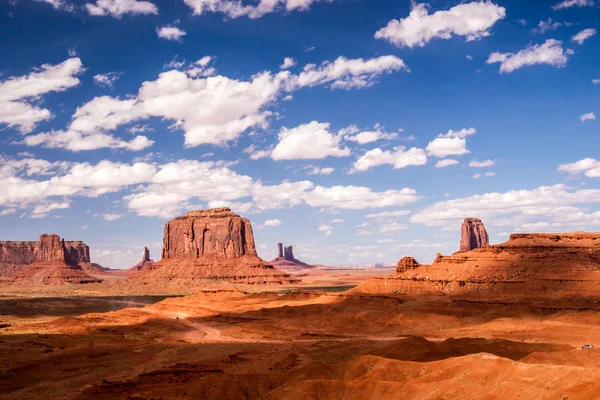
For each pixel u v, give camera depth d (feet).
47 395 520.42
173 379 546.67
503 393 383.24
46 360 653.30
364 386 444.14
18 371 604.08
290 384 465.88
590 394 343.26
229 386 481.46
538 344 563.07
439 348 548.72
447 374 448.24
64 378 587.27
